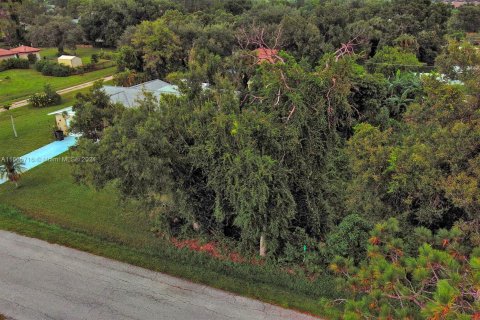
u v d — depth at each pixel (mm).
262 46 24125
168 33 38219
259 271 12367
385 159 10969
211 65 21062
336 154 14859
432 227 10859
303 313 10727
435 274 6441
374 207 11375
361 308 6707
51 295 11586
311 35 40469
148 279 12234
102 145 12234
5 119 28875
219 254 13312
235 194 11945
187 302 11273
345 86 14109
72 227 14992
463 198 8906
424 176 9875
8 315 10836
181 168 12750
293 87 13367
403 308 6523
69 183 18672
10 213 16062
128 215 15727
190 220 13484
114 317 10750
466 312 5723
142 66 39438
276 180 11734
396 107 23312
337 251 11898
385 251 7906
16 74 44625
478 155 9203
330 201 13875
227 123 11953
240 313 10812
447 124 10172
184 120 12992
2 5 57812
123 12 57781
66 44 56062
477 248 6602
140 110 13156
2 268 12773
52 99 32562
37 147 23359
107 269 12695
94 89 19688
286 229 12742
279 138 12383
